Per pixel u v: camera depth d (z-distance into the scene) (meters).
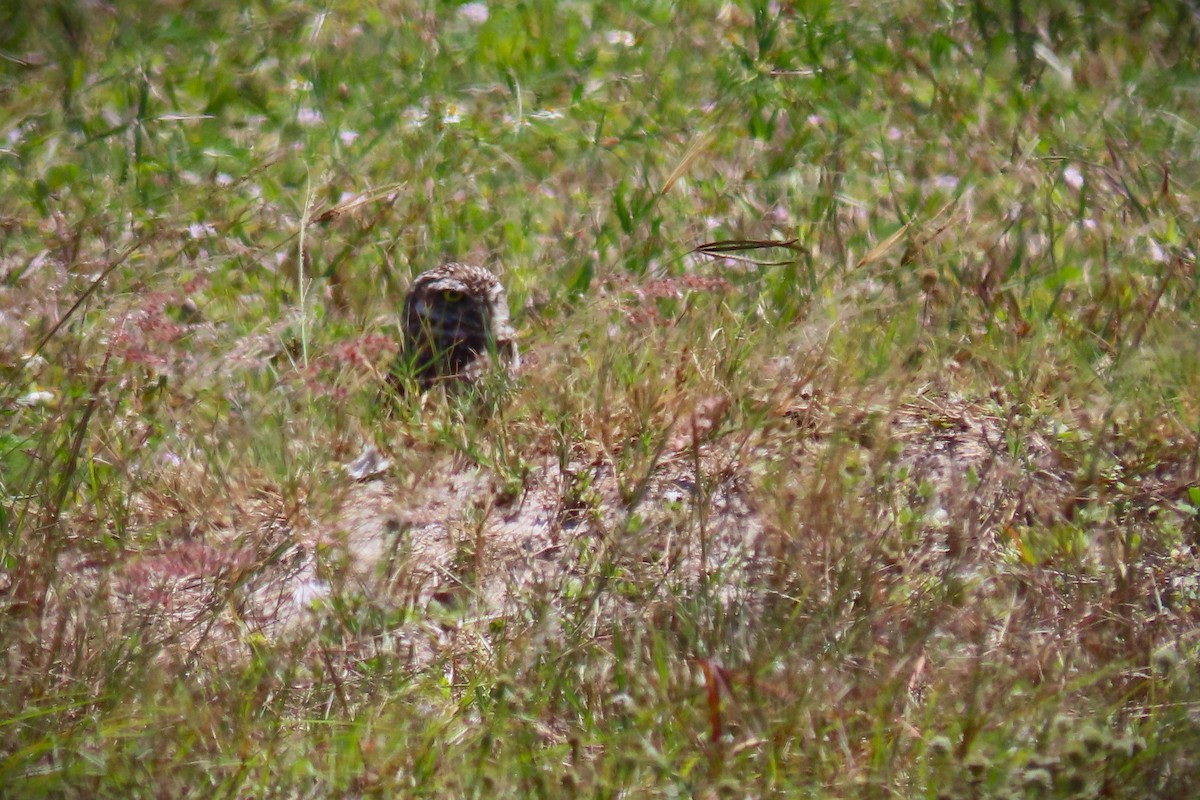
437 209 14.27
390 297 12.82
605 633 8.16
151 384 10.75
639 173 15.00
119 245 13.44
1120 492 9.25
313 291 12.77
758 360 10.76
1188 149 14.88
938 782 6.91
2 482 9.53
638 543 8.84
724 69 17.53
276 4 19.86
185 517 9.53
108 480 9.80
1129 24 18.14
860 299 11.80
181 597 8.82
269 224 14.09
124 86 17.30
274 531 9.35
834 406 10.25
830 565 8.38
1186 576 8.63
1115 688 7.61
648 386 10.33
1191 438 9.62
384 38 18.73
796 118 15.94
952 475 9.57
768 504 8.96
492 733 7.36
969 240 12.78
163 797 7.06
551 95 17.38
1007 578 8.52
